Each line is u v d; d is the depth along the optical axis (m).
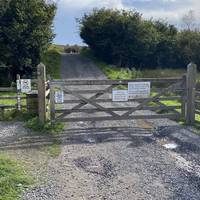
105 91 13.89
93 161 9.77
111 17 52.66
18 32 34.88
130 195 7.52
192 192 7.69
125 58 52.94
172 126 13.95
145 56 53.50
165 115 14.53
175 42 55.84
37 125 13.72
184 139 11.98
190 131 13.14
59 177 8.55
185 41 56.47
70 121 13.81
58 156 10.24
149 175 8.70
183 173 8.83
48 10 37.94
